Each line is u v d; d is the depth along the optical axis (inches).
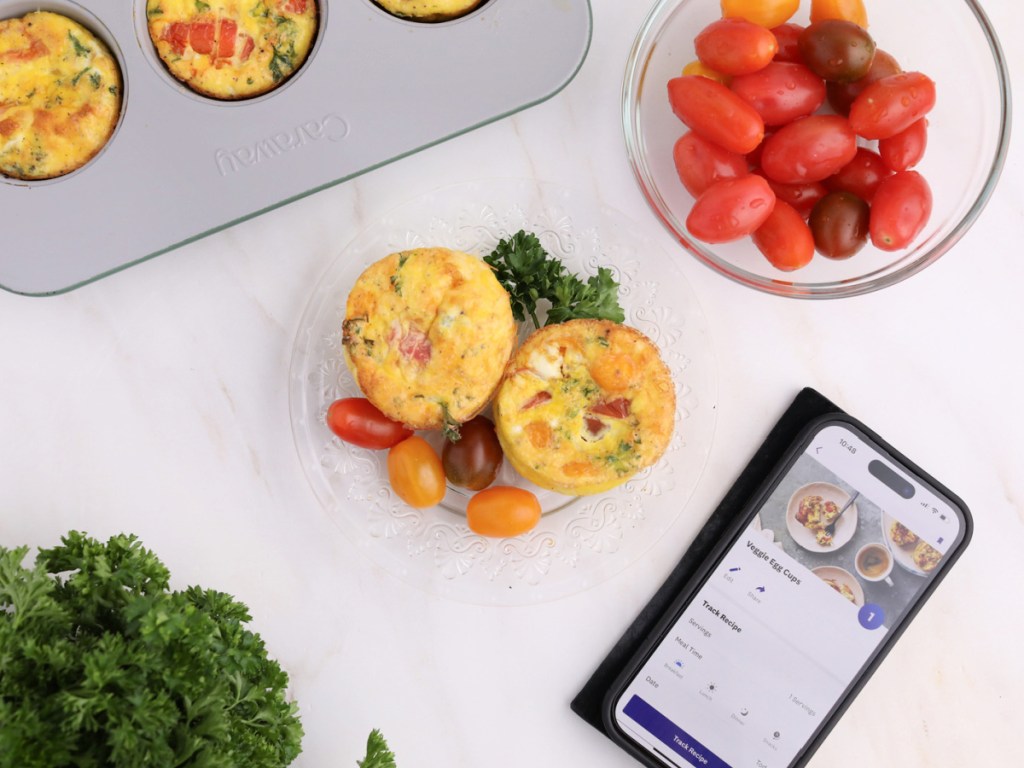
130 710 15.8
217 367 20.7
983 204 19.7
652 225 21.0
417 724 20.6
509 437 19.5
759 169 20.2
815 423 20.1
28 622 16.3
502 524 19.5
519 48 19.9
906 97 18.8
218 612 18.2
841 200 19.7
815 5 19.8
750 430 20.9
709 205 19.1
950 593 20.9
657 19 20.0
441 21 20.1
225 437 20.6
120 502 20.5
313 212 20.8
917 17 20.6
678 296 20.6
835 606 20.2
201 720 16.4
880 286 19.9
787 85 19.3
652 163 20.8
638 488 20.4
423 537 20.2
